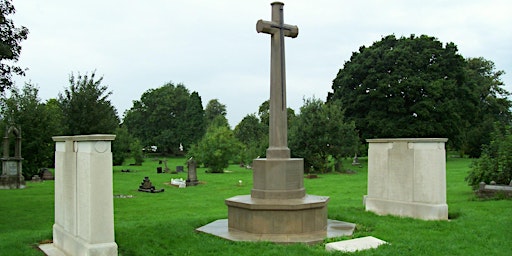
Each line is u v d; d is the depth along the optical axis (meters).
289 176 10.58
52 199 20.09
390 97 44.66
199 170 43.59
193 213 15.26
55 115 36.12
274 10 11.23
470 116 48.75
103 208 7.55
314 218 10.09
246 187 26.48
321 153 37.34
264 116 76.56
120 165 53.59
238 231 10.27
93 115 38.81
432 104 43.22
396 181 12.65
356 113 46.53
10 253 8.39
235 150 41.00
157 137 85.44
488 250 8.42
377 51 45.66
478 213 12.42
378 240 9.06
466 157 58.03
